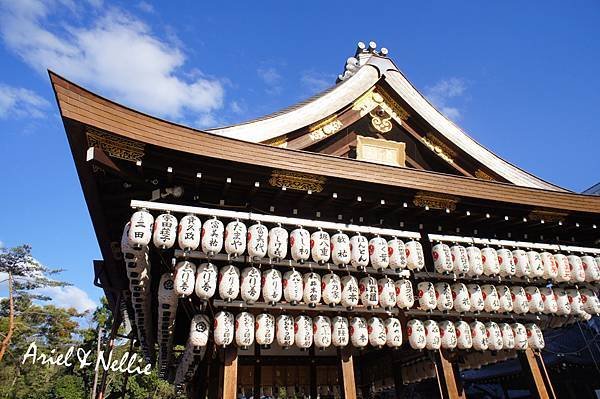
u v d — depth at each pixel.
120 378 33.12
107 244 7.82
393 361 10.38
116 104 5.25
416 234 7.34
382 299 6.99
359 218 7.57
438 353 7.77
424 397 15.41
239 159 5.97
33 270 37.91
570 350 18.22
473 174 9.12
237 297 6.47
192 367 8.99
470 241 7.84
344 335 6.72
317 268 6.92
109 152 5.27
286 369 10.80
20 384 34.28
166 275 6.90
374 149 8.45
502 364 20.95
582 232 9.21
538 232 8.98
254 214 6.46
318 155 6.54
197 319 6.25
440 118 9.02
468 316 8.06
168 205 6.01
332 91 8.39
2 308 36.91
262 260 6.46
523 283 8.64
